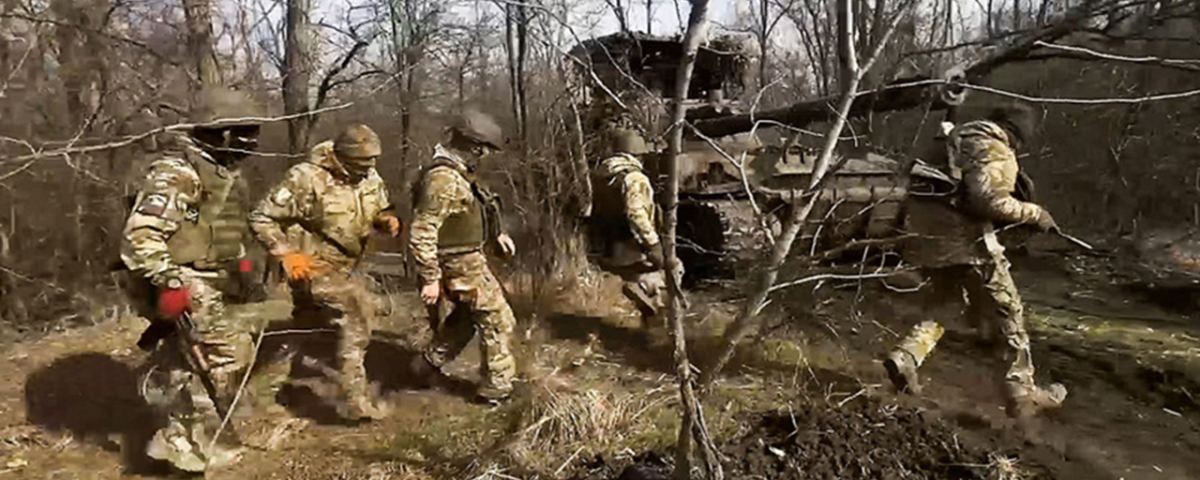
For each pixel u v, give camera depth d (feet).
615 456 13.58
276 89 24.95
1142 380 17.71
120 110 22.74
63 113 22.61
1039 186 38.42
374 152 15.66
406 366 19.45
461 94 27.78
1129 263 30.45
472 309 16.80
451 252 16.55
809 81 26.25
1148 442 14.29
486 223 17.43
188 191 13.09
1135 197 36.88
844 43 9.59
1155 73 32.78
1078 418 15.44
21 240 22.65
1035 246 33.65
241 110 13.76
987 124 15.17
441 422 16.01
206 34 22.65
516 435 14.39
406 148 26.07
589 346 20.04
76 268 23.73
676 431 14.60
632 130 19.62
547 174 24.94
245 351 14.21
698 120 24.34
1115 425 15.08
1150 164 36.68
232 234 14.10
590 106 23.70
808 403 15.25
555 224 25.13
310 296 15.81
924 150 16.01
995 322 15.29
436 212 15.90
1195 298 24.90
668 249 10.28
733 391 16.63
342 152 15.49
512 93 26.17
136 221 12.62
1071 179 38.70
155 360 13.74
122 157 22.25
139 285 13.28
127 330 22.29
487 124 17.35
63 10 21.77
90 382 18.11
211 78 22.67
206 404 13.75
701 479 11.74
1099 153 37.68
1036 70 32.81
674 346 10.47
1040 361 19.21
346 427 15.85
